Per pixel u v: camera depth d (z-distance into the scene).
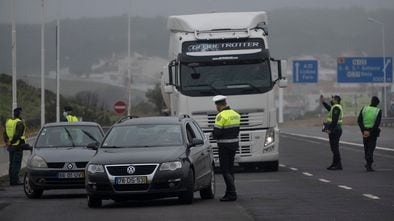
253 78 52.44
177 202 36.34
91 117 150.62
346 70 168.50
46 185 40.69
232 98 52.12
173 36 56.69
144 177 32.78
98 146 36.66
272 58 53.38
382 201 34.78
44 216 31.98
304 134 129.38
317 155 75.81
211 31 53.28
